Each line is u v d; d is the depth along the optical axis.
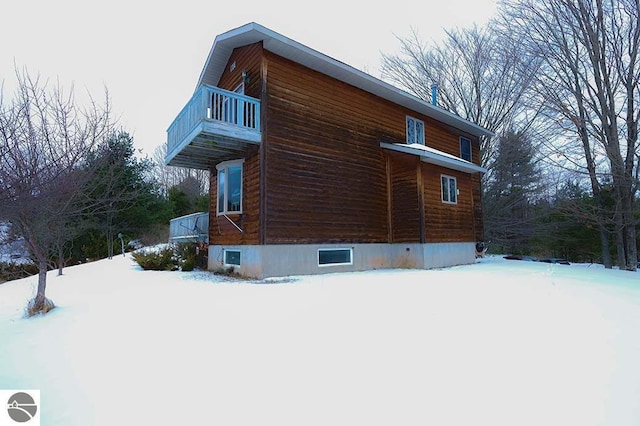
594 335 3.83
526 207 21.44
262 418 2.26
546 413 2.29
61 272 11.07
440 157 10.86
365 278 8.16
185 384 2.76
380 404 2.41
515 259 15.88
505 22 16.19
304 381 2.76
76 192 6.18
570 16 13.88
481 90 21.97
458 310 4.85
